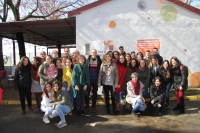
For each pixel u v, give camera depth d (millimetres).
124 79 6645
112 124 5270
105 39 8820
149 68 6840
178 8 8828
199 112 6180
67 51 6746
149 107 6863
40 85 6047
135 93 6070
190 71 9031
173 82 6328
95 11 8758
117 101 6398
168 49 8914
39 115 6129
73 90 5973
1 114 6301
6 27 9977
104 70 6008
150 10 8820
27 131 4906
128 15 8805
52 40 17688
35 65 6242
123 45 8844
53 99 5449
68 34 14008
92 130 4883
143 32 8859
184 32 8898
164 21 8844
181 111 6121
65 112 5371
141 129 4887
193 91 8516
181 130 4785
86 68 5902
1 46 14891
